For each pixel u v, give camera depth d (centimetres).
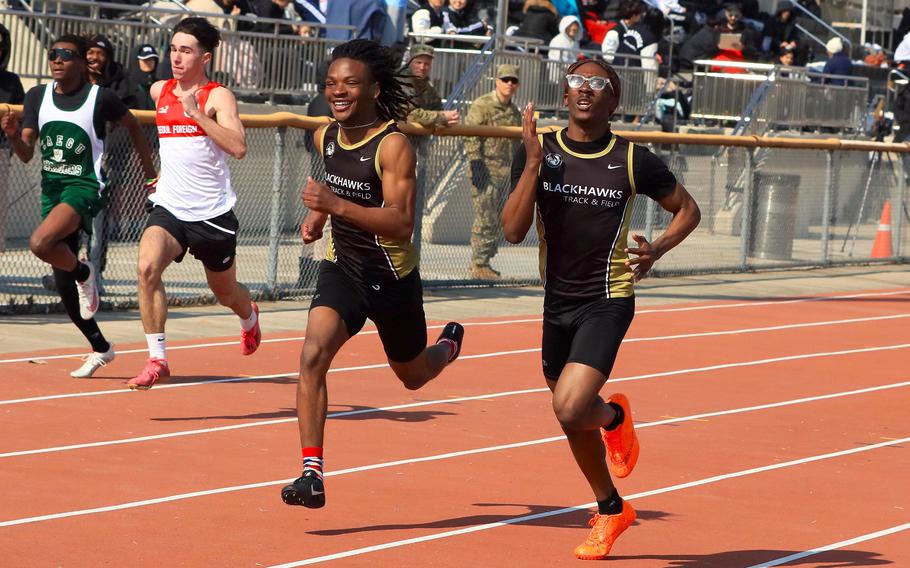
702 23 3778
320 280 854
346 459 1002
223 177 1153
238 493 889
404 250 859
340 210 809
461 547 794
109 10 2250
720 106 3222
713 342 1727
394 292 865
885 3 4178
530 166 773
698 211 791
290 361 1409
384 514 859
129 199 1702
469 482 956
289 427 1097
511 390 1326
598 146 784
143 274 1101
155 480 910
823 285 2444
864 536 871
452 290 2036
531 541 816
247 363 1382
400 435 1095
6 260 1747
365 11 2470
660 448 1108
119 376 1266
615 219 780
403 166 841
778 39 3869
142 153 1227
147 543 766
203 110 1138
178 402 1170
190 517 826
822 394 1410
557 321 801
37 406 1117
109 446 999
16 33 2088
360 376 1354
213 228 1148
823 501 961
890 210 2867
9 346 1379
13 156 1728
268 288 1822
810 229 2697
